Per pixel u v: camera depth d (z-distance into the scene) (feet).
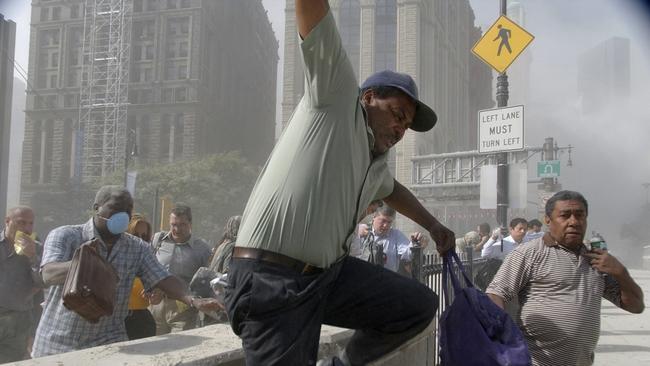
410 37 234.58
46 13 319.06
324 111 5.66
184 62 303.48
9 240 17.10
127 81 303.27
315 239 5.63
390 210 20.63
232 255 5.99
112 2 306.35
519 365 7.06
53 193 228.63
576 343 10.39
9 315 16.75
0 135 62.90
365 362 6.95
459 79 332.19
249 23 403.13
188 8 304.71
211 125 320.29
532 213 108.88
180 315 16.87
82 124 303.48
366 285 6.46
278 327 5.56
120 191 10.92
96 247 9.32
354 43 241.35
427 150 242.17
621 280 10.35
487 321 7.45
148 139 299.38
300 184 5.61
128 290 11.23
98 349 7.14
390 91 6.43
